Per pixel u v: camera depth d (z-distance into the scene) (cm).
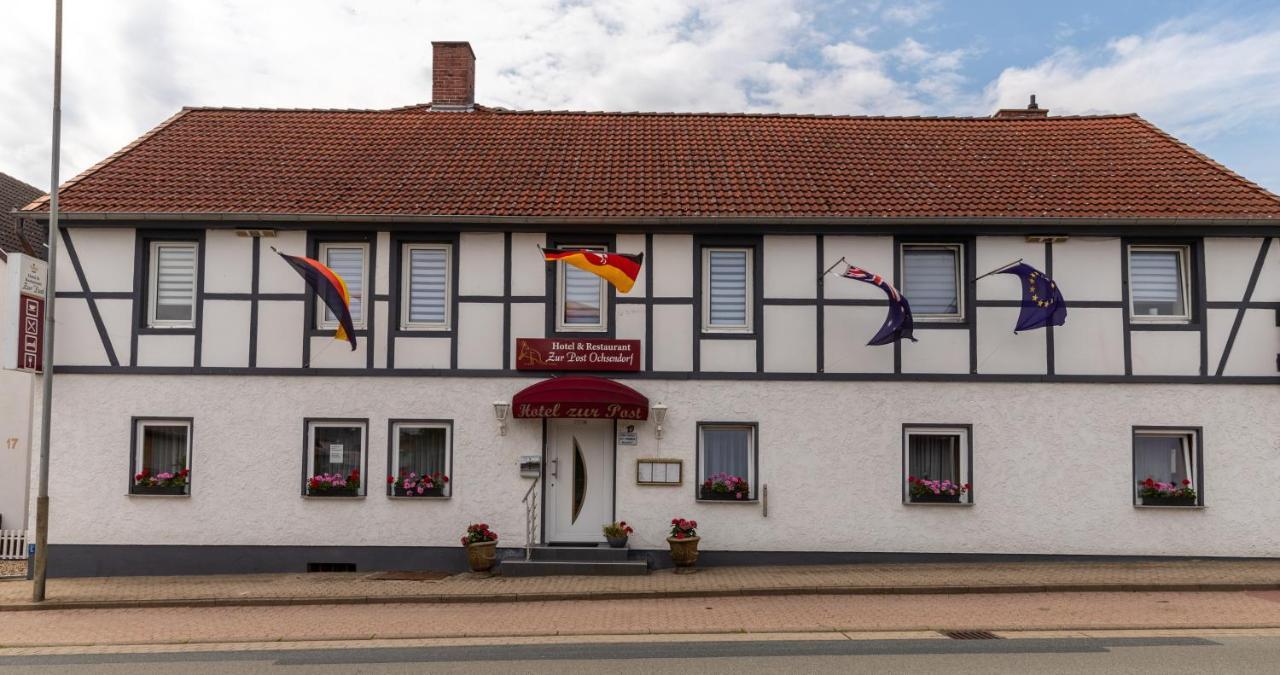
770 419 1431
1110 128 1767
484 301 1448
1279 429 1414
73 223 1433
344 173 1567
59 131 1240
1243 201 1460
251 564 1413
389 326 1442
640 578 1316
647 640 975
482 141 1723
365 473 1432
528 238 1454
